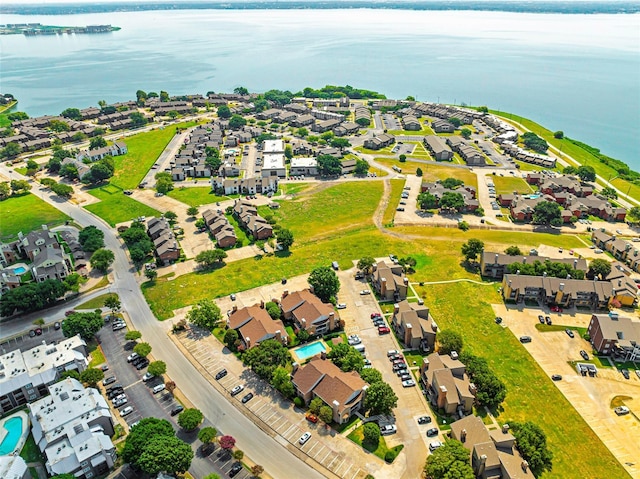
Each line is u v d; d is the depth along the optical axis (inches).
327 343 5339.6
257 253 7352.4
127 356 5191.9
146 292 6358.3
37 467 3880.4
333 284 5999.0
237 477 3828.7
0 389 4448.8
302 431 4259.4
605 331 5132.9
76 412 4121.6
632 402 4571.9
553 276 6230.3
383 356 5182.1
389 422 4343.0
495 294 6264.8
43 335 5531.5
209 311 5457.7
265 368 4726.9
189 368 5022.1
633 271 6943.9
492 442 3809.1
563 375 4901.6
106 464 3848.4
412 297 6235.2
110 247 7578.7
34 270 6382.9
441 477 3617.1
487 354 5196.9
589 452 4047.7
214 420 4372.5
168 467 3602.4
